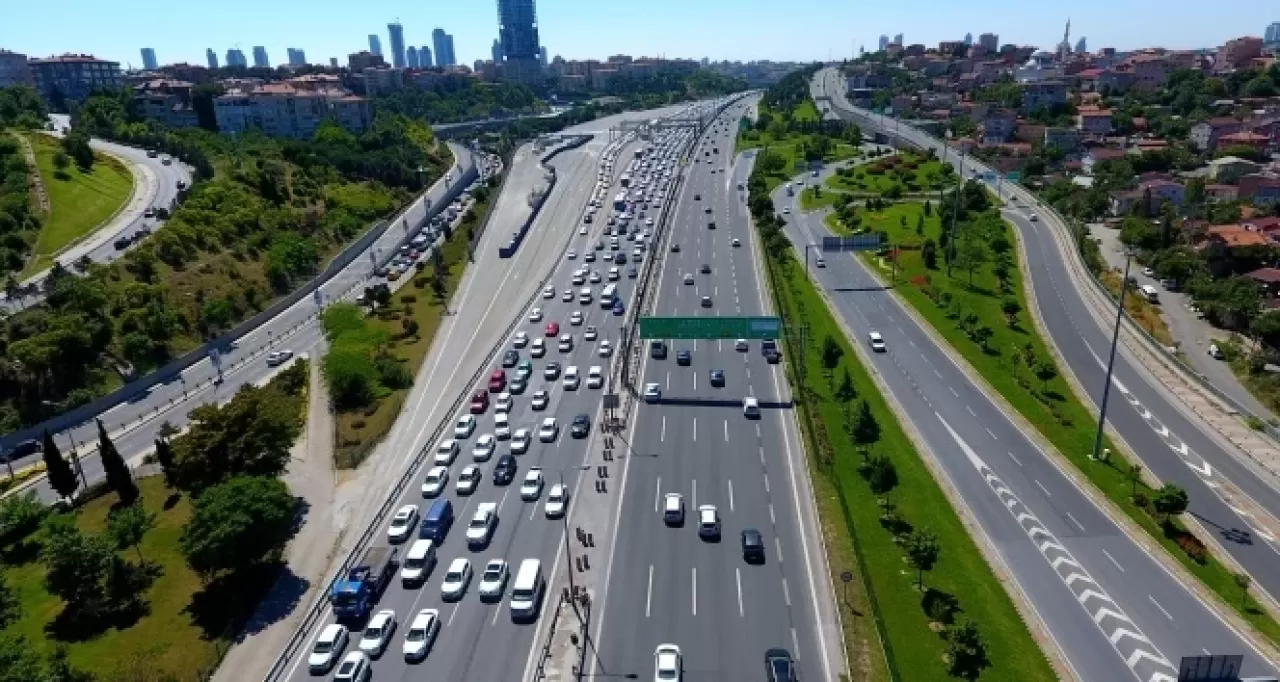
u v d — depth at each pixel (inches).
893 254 6043.3
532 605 2448.3
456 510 3043.8
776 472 3275.1
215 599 2600.9
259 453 2967.5
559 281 6082.7
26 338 4286.4
